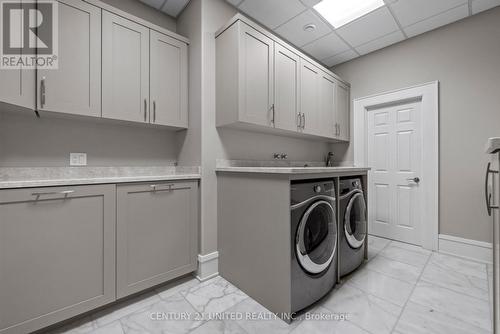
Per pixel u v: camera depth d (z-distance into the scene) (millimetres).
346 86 3223
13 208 1133
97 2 1569
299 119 2410
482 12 2246
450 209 2430
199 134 1950
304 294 1462
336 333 1284
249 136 2350
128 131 1985
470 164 2314
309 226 1531
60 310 1267
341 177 1903
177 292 1713
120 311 1486
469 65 2320
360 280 1866
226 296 1663
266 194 1535
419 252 2467
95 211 1389
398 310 1484
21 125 1516
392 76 2861
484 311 1461
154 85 1855
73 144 1715
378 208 3020
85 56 1520
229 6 2150
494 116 2193
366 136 3139
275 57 2137
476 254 2258
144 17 2100
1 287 1107
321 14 2305
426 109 2574
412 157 2740
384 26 2484
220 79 1985
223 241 1930
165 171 2197
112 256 1453
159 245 1675
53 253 1248
